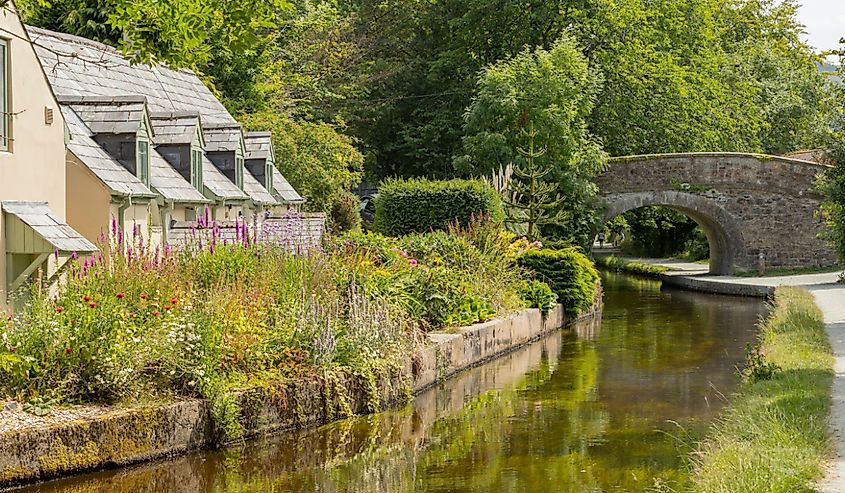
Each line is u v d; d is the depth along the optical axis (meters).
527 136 30.59
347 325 12.28
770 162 33.38
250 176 23.34
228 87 32.03
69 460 8.53
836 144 25.05
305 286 12.55
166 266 11.52
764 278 31.95
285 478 9.15
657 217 47.19
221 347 10.50
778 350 13.52
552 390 13.49
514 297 18.91
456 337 14.68
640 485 8.76
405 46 43.91
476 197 25.77
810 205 33.69
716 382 14.05
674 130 38.38
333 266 13.59
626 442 10.43
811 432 8.34
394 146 41.16
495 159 30.91
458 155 35.50
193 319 10.32
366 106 40.97
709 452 8.28
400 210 26.23
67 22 23.73
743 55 50.41
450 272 17.23
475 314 16.52
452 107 40.09
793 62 55.09
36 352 9.37
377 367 12.04
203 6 9.04
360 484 8.98
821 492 6.68
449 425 11.30
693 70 40.31
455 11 41.25
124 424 8.99
